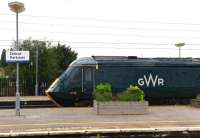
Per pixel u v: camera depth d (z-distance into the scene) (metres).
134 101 17.81
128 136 13.20
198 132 13.53
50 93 25.45
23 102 27.88
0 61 54.69
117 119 15.90
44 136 12.75
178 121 15.23
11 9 18.53
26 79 44.00
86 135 12.95
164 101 27.28
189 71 27.56
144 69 26.72
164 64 27.12
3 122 14.99
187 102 27.55
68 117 16.55
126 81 26.31
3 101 27.98
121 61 26.48
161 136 13.37
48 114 17.69
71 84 25.55
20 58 18.03
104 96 18.02
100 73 25.94
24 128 13.52
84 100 25.78
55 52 55.25
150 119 15.87
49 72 47.12
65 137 12.84
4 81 41.50
